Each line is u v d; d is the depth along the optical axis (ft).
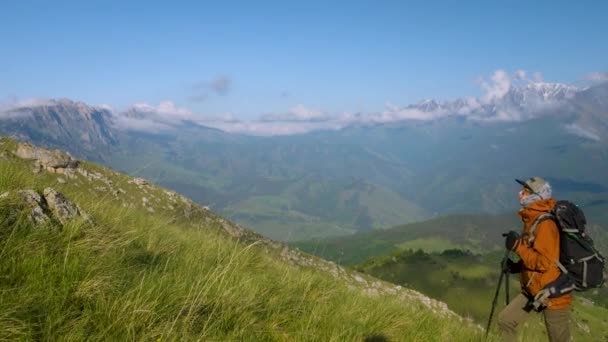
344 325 22.97
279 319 21.68
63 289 15.66
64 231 19.85
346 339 21.29
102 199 31.55
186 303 18.58
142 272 19.84
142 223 32.24
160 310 17.07
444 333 30.35
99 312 15.55
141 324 16.11
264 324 20.71
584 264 19.67
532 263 20.47
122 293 17.33
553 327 20.70
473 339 31.45
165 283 19.30
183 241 31.35
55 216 21.13
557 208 20.29
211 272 23.61
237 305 20.62
